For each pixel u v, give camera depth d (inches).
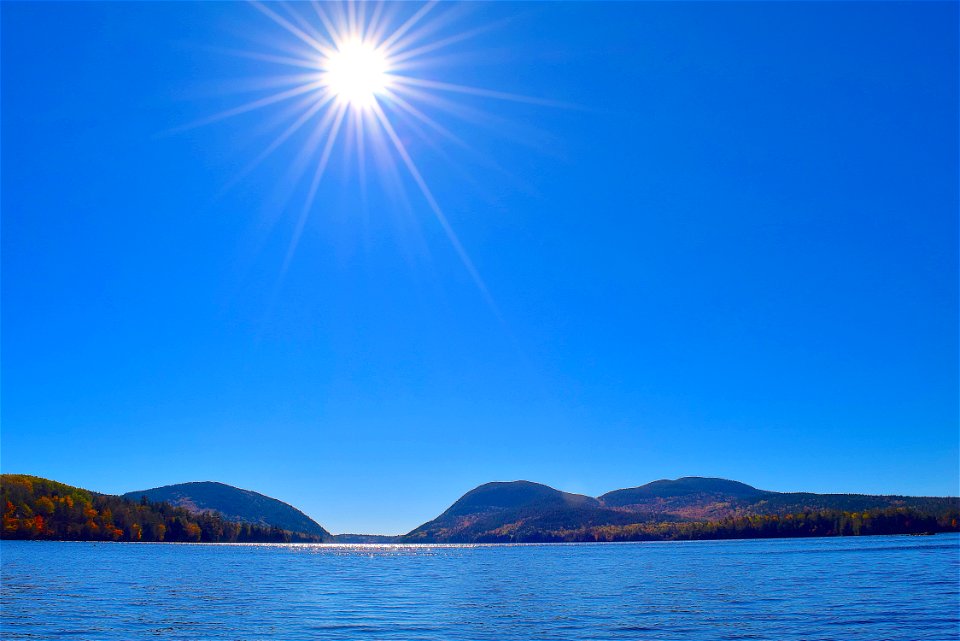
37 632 2544.3
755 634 2468.0
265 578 5536.4
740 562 7377.0
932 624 2578.7
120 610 3157.0
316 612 3181.6
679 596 3816.4
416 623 2842.0
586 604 3501.5
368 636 2517.2
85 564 6609.3
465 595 4065.0
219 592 4160.9
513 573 6407.5
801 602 3351.4
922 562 6309.1
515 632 2610.7
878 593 3663.9
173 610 3193.9
